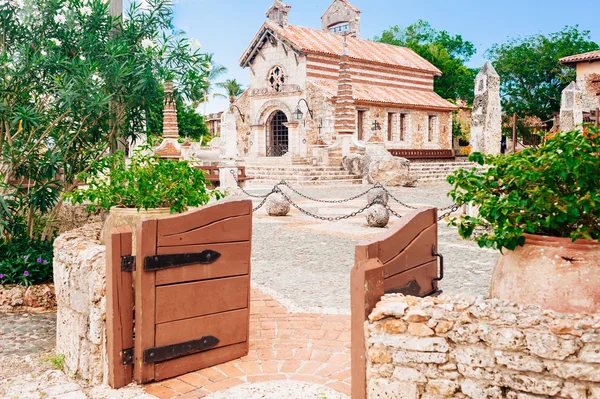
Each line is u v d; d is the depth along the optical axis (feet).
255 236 38.68
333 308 21.02
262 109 118.01
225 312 15.47
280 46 114.21
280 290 23.82
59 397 13.83
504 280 11.80
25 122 21.42
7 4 23.40
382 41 185.98
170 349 14.38
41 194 22.74
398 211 54.65
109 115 23.80
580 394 9.16
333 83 113.80
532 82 142.31
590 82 104.32
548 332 9.30
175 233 14.26
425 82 135.64
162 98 24.94
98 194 17.79
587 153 10.77
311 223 45.57
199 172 18.56
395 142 119.85
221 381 14.40
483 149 38.17
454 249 33.35
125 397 13.47
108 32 24.07
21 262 22.45
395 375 10.39
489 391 9.75
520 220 11.59
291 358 15.98
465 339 9.87
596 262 10.87
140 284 13.84
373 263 10.92
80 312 14.99
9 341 18.42
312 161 101.14
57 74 22.52
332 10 136.05
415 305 10.41
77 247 15.65
